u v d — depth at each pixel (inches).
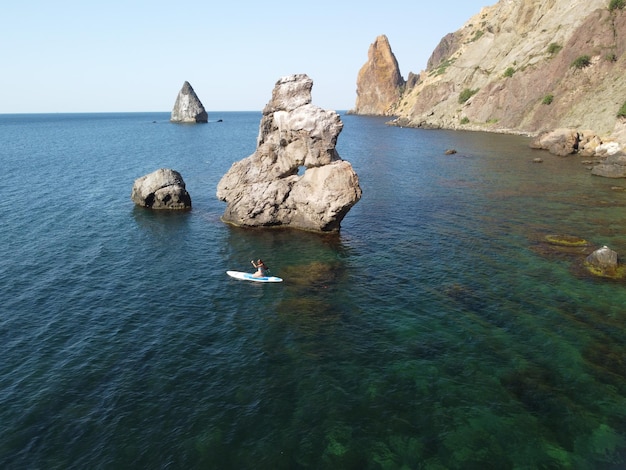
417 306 1017.5
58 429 638.5
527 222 1649.9
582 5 5236.2
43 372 776.3
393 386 732.0
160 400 701.9
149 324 953.5
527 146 3956.7
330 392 718.5
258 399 703.7
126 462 579.2
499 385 729.0
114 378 759.1
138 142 5246.1
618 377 741.9
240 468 568.7
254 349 852.6
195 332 919.7
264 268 1235.2
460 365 785.6
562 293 1052.5
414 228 1637.6
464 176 2669.8
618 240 1408.7
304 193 1627.7
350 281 1175.0
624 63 4094.5
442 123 6638.8
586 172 2620.6
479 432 628.1
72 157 3735.2
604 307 980.6
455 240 1478.8
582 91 4370.1
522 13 6432.1
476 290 1087.6
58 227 1662.2
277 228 1683.1
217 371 780.6
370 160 3513.8
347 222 1744.6
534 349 828.0
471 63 7322.8
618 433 621.6
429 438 618.8
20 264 1289.4
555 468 565.9
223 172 2974.9
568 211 1775.3
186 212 1924.2
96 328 933.8
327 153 1616.6
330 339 885.2
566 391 710.5
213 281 1190.9
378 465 573.9
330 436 623.5
